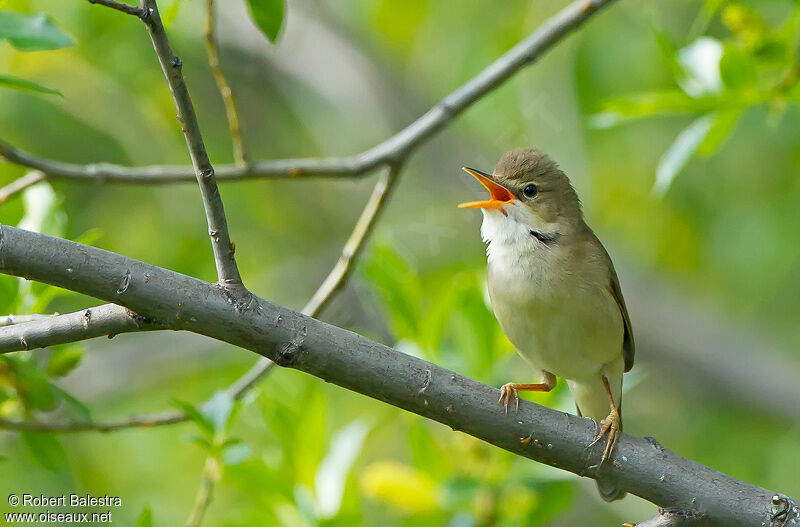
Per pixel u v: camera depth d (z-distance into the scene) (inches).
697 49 330.0
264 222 575.8
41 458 279.6
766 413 519.5
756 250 515.5
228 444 280.1
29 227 291.9
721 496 224.8
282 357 210.8
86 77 508.4
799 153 492.1
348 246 320.2
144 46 511.5
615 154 546.3
